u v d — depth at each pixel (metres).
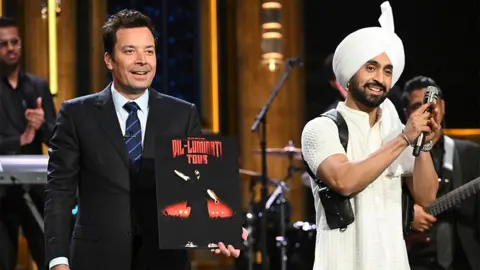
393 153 5.61
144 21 6.08
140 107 6.11
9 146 9.38
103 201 5.98
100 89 15.18
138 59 5.99
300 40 15.43
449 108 15.73
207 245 5.75
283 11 15.37
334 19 15.52
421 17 15.70
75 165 6.09
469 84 15.71
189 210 5.76
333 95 15.41
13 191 9.13
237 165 5.91
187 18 15.85
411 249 8.03
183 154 5.84
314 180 5.91
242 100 15.41
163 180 5.77
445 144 8.02
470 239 7.92
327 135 5.81
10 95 9.70
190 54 15.85
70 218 6.11
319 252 5.84
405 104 8.30
